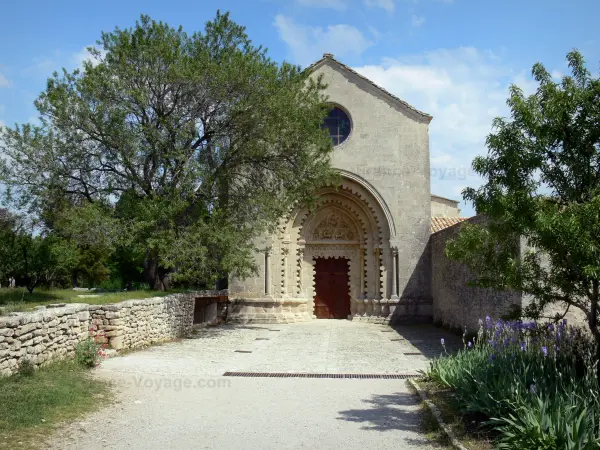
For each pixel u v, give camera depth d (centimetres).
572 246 661
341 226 2850
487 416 760
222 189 2100
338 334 2142
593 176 738
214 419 809
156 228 1814
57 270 1908
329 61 2780
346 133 2762
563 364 855
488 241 814
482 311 1723
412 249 2655
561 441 583
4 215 1866
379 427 776
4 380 860
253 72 1922
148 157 1881
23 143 1817
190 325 2092
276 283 2664
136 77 1839
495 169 772
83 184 1920
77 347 1150
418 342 1872
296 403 927
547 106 730
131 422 777
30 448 635
